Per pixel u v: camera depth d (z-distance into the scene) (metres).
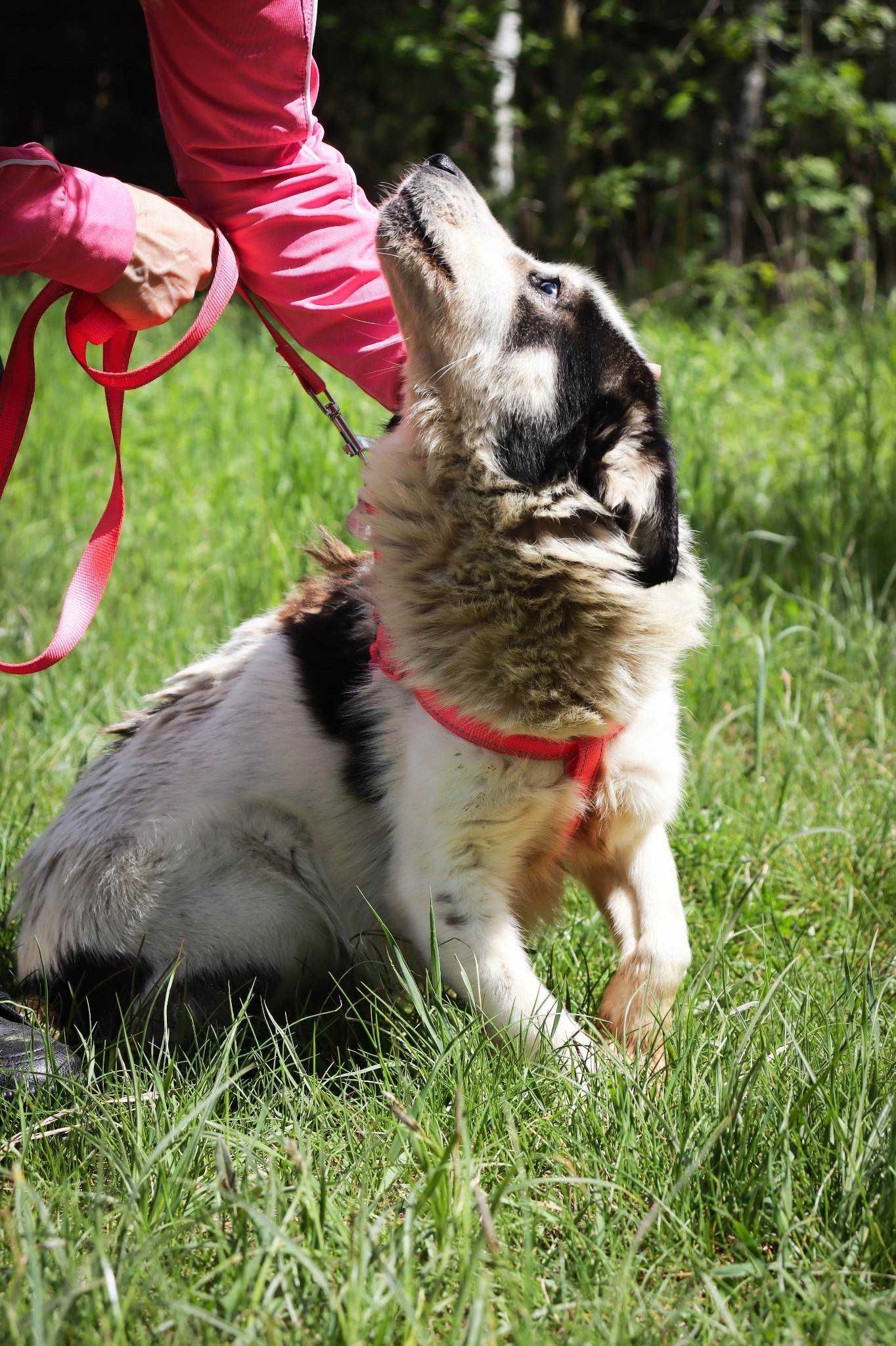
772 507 6.34
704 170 15.94
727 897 3.49
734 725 4.59
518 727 2.72
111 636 5.22
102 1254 1.79
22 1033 2.82
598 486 2.87
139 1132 2.26
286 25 2.73
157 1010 3.05
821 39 15.98
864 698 4.57
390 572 2.85
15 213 2.52
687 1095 2.38
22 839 3.73
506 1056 2.63
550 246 14.60
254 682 3.16
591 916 3.48
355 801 3.05
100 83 16.86
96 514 6.71
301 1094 2.54
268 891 3.11
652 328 10.68
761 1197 2.13
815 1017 2.67
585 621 2.76
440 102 15.31
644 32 16.27
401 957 2.70
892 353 8.95
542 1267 2.06
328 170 2.95
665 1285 1.98
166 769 3.16
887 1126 2.20
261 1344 1.77
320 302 2.97
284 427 6.83
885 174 14.77
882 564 5.62
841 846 3.71
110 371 3.03
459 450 2.80
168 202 2.75
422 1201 2.01
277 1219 2.06
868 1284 1.95
